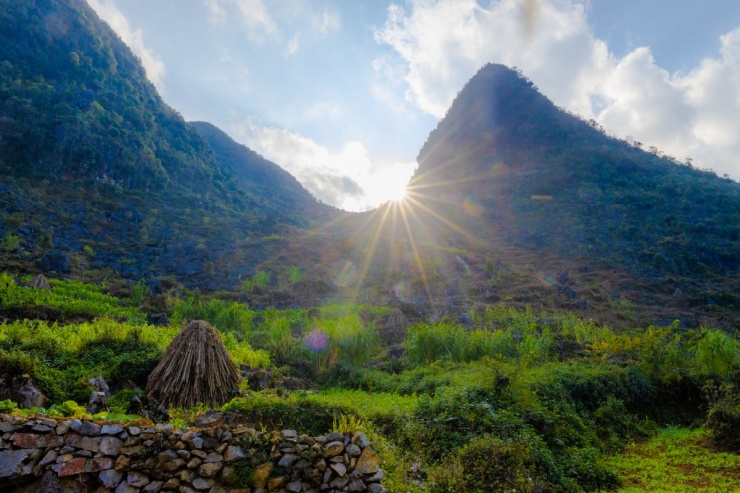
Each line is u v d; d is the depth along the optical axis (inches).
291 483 237.5
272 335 876.0
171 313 1163.3
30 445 227.8
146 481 230.8
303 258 2464.3
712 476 398.3
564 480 363.9
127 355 510.3
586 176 4188.0
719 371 702.5
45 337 514.6
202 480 234.2
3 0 3833.7
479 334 865.5
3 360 356.2
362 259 2536.9
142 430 242.4
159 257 2086.6
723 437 495.8
